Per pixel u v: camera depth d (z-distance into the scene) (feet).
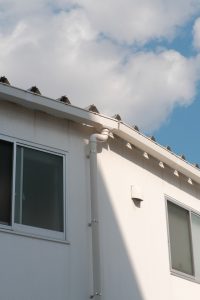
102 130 32.65
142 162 36.40
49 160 30.60
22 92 29.04
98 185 32.35
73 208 30.58
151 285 33.71
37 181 29.68
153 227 35.47
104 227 31.86
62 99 30.73
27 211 28.73
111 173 33.47
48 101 30.04
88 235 30.68
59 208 30.12
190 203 40.14
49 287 28.02
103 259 31.12
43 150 30.42
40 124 30.73
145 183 36.04
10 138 29.22
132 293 32.22
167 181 38.37
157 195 36.86
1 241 27.07
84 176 31.73
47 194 29.86
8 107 29.63
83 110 31.60
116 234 32.48
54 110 30.42
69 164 31.30
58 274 28.58
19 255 27.45
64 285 28.63
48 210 29.60
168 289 34.96
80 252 29.96
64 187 30.58
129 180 34.71
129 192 34.42
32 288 27.35
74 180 31.19
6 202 28.17
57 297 28.17
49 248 28.71
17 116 29.86
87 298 29.40
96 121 32.14
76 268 29.45
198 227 40.34
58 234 29.50
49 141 30.81
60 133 31.50
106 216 32.22
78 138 32.30
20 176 29.07
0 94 28.37
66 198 30.42
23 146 29.68
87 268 29.96
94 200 31.01
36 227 28.78
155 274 34.32
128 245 33.04
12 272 26.91
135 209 34.47
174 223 37.93
